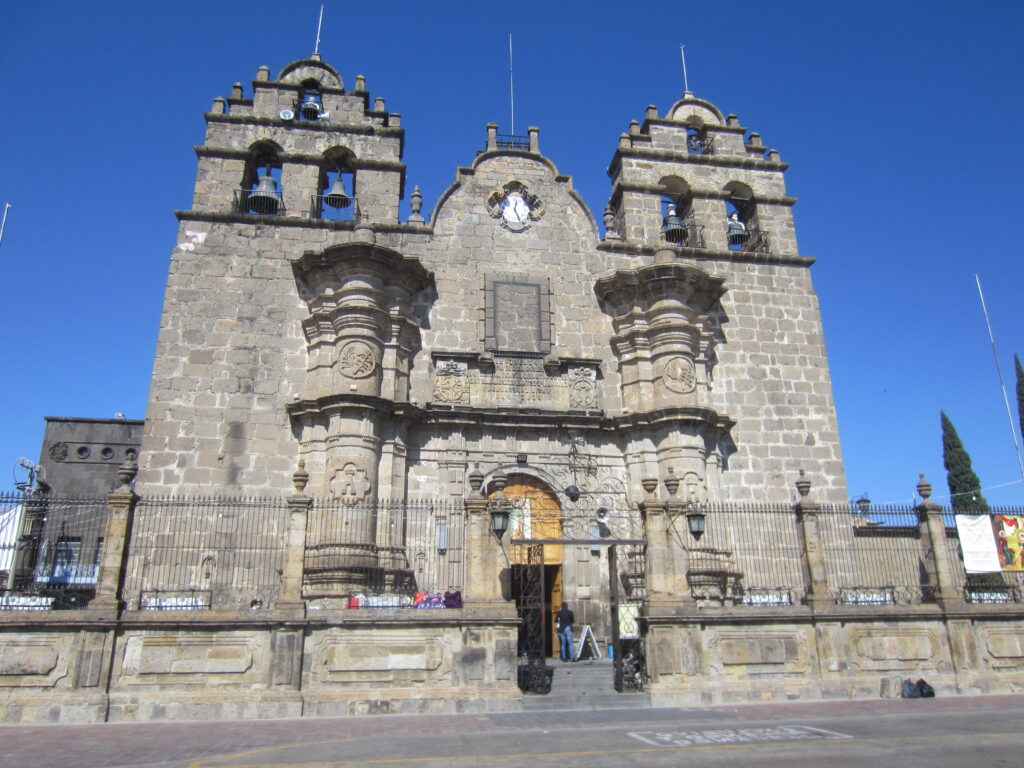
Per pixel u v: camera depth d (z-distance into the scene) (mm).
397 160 29578
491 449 26078
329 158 29922
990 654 20062
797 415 28734
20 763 11727
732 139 33094
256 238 27156
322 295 25812
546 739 13445
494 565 18047
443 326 27344
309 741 13430
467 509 18406
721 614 18703
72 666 16125
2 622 16125
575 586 25125
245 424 24875
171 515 23453
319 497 23906
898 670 19281
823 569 19766
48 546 23688
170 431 24422
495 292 28047
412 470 25312
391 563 23266
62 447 32375
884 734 13602
